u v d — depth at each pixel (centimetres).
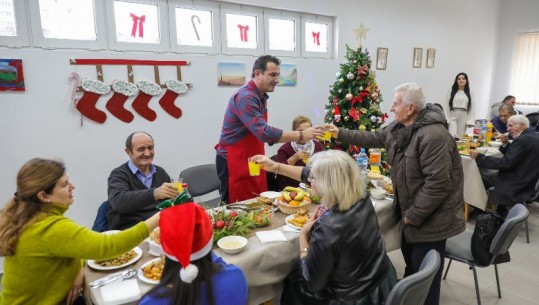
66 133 279
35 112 265
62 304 130
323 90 445
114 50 297
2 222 120
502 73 698
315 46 436
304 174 194
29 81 260
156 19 320
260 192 245
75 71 277
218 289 101
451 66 615
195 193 288
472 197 341
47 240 117
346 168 141
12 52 251
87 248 117
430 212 178
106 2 289
